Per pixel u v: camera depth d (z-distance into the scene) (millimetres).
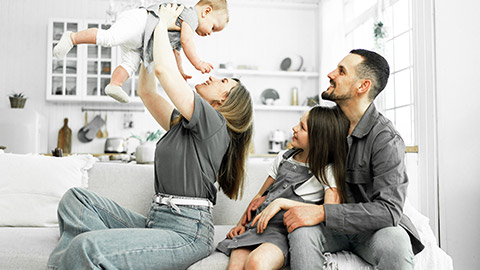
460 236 2457
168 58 1396
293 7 5449
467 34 2428
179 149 1476
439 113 2635
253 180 2293
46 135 5031
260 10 5465
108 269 1230
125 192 2230
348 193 1597
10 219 2062
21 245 1638
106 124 5227
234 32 5406
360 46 4402
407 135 3383
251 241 1495
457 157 2490
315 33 5512
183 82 1407
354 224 1400
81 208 1473
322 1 5039
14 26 5133
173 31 1539
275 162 1875
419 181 2783
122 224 1571
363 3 4359
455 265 2488
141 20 1468
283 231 1544
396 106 3568
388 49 3701
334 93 1648
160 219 1489
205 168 1495
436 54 2664
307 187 1656
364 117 1600
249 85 5359
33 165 2172
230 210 2244
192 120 1408
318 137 1618
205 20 1642
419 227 1693
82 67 4895
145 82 1725
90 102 5199
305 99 5383
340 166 1590
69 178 2180
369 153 1557
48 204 2127
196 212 1482
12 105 4727
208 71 1588
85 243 1251
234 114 1626
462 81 2461
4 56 5105
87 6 5223
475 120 2361
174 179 1483
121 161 3697
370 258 1452
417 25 2828
